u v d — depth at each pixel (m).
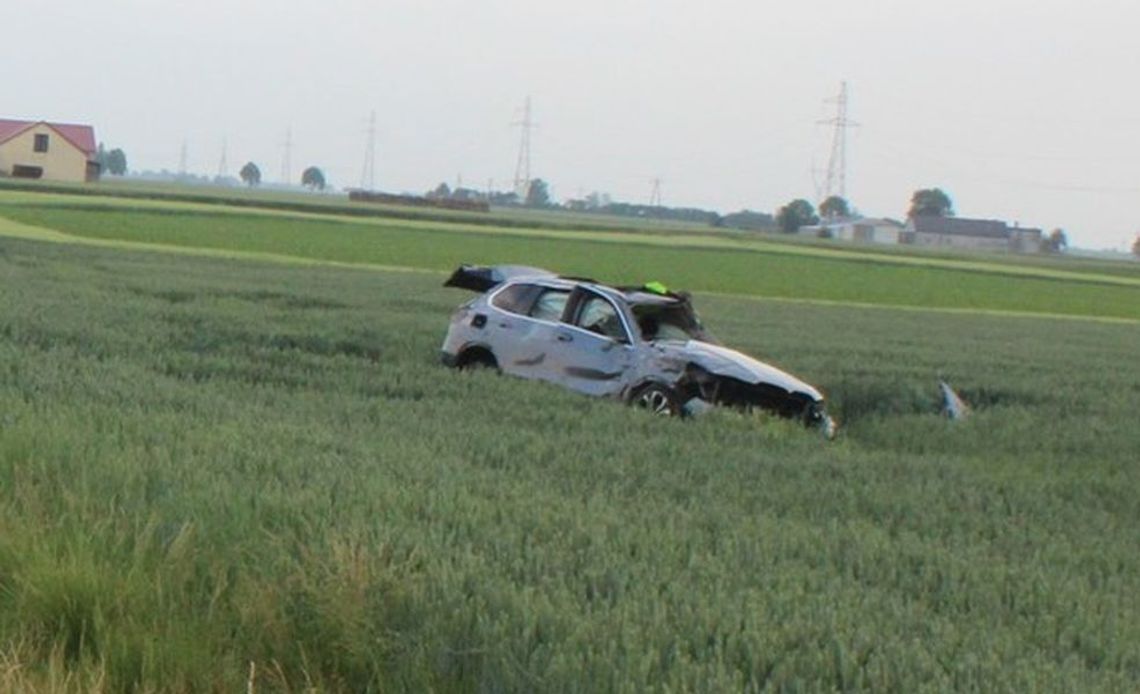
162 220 99.06
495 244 100.88
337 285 53.38
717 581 9.12
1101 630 9.11
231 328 30.53
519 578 8.93
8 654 7.57
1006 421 25.33
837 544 11.20
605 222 189.00
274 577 8.55
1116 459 20.95
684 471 14.91
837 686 7.39
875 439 23.19
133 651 7.66
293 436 14.33
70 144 172.25
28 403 14.99
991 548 12.18
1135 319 82.06
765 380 22.03
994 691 7.25
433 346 29.84
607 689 6.94
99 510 10.01
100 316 29.88
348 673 7.64
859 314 64.19
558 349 23.55
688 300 23.98
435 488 11.80
